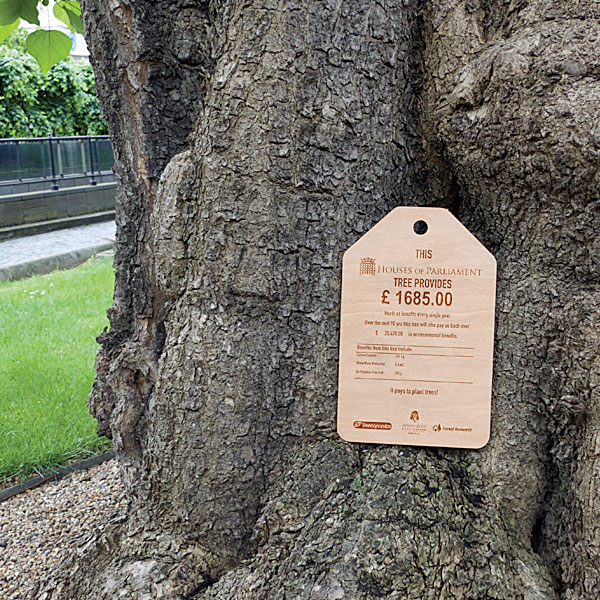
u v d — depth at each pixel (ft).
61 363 15.48
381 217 4.85
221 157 4.71
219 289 4.91
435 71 4.78
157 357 6.41
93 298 22.13
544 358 4.63
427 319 4.63
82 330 18.49
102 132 49.47
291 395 4.92
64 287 23.70
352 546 4.33
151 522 5.34
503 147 4.35
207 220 4.88
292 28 4.53
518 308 4.67
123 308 6.79
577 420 4.56
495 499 4.73
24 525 9.59
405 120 4.93
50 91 45.83
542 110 4.13
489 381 4.62
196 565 5.01
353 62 4.62
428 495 4.51
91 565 5.51
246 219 4.71
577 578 4.47
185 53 5.84
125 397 6.68
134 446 6.73
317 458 4.82
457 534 4.44
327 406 4.90
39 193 36.96
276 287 4.77
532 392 4.69
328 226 4.74
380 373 4.69
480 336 4.60
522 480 4.72
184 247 5.18
